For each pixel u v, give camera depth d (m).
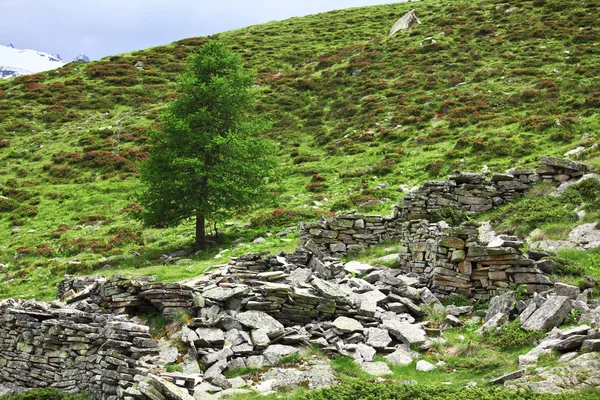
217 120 32.75
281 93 62.16
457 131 42.94
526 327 13.88
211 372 12.96
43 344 14.78
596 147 28.92
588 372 10.45
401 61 63.22
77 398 12.74
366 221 25.81
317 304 16.05
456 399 9.73
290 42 84.56
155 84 72.62
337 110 54.66
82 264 29.31
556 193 24.53
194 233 33.34
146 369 12.30
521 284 16.95
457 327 15.70
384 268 21.00
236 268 20.09
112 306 17.06
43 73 78.50
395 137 44.81
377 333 14.78
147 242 33.19
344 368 13.01
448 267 18.11
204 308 15.92
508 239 18.39
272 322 15.04
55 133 58.50
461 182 26.67
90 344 13.65
